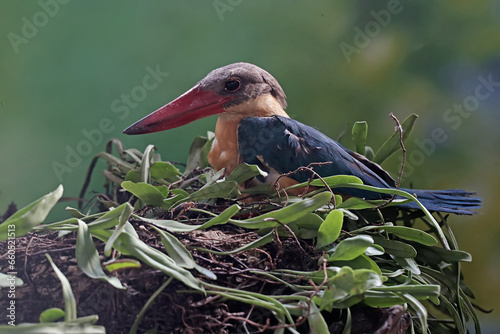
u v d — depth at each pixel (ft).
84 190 8.93
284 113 8.34
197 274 5.68
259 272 5.69
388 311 5.73
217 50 16.25
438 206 7.54
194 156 8.91
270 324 5.62
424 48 15.65
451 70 15.62
